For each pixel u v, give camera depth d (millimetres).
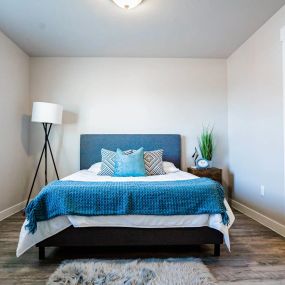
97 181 2459
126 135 3945
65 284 1649
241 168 3609
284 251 2186
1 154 3150
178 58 4059
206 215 2041
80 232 2012
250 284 1668
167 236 2055
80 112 3994
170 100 4051
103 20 2850
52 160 3934
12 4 2518
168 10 2641
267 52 2902
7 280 1717
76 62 4004
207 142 3852
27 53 3836
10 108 3373
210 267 1895
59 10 2635
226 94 4074
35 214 1938
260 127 3080
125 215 1998
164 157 3957
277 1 2486
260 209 3076
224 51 3807
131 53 3871
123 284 1646
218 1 2480
